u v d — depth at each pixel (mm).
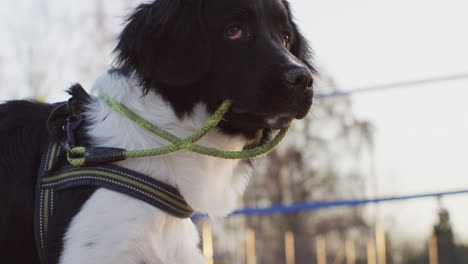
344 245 21297
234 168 2604
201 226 5812
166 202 2248
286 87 2297
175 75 2334
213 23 2406
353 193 21734
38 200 2229
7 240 2270
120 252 2115
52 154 2295
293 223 20578
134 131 2309
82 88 2514
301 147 19016
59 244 2137
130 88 2396
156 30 2465
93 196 2150
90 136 2314
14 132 2406
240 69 2375
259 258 18094
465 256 6750
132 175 2197
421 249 21047
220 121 2426
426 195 4770
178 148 2244
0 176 2299
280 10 2588
